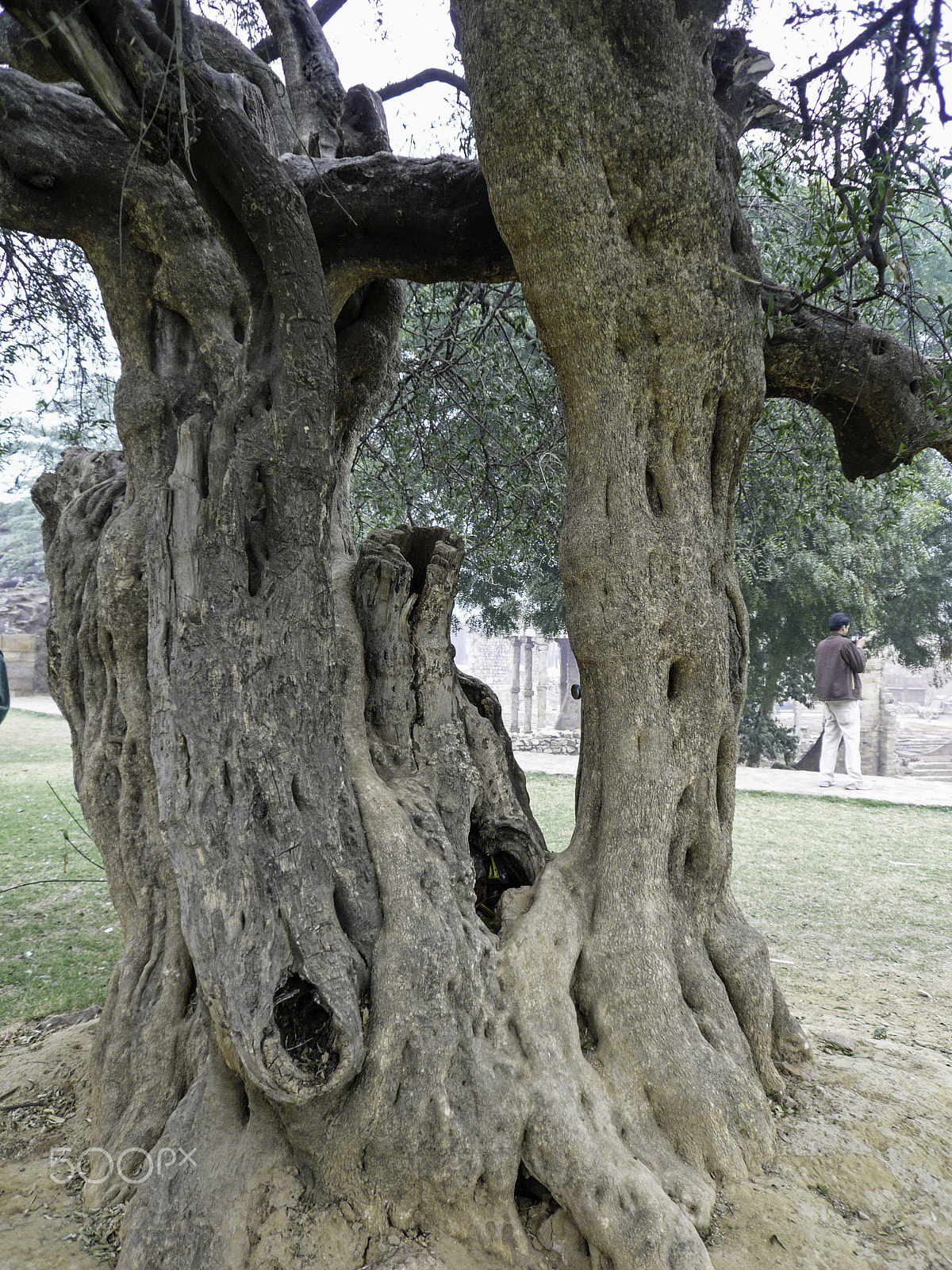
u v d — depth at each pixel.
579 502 3.54
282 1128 2.79
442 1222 2.65
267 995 2.57
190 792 2.75
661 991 3.21
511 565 12.68
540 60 2.94
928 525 14.08
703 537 3.57
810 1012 4.80
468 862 3.40
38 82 3.35
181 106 2.22
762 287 3.50
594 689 3.63
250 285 3.05
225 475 2.87
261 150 2.76
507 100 2.97
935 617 18.30
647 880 3.41
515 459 7.53
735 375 3.54
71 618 3.74
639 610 3.46
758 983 3.49
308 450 2.96
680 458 3.58
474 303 6.59
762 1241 2.64
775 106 4.07
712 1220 2.72
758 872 7.89
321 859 2.88
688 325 3.36
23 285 5.59
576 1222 2.60
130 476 3.51
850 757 11.78
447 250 3.82
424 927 2.94
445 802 3.58
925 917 6.69
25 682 27.88
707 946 3.55
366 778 3.35
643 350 3.41
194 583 2.85
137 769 3.50
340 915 2.94
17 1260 2.58
